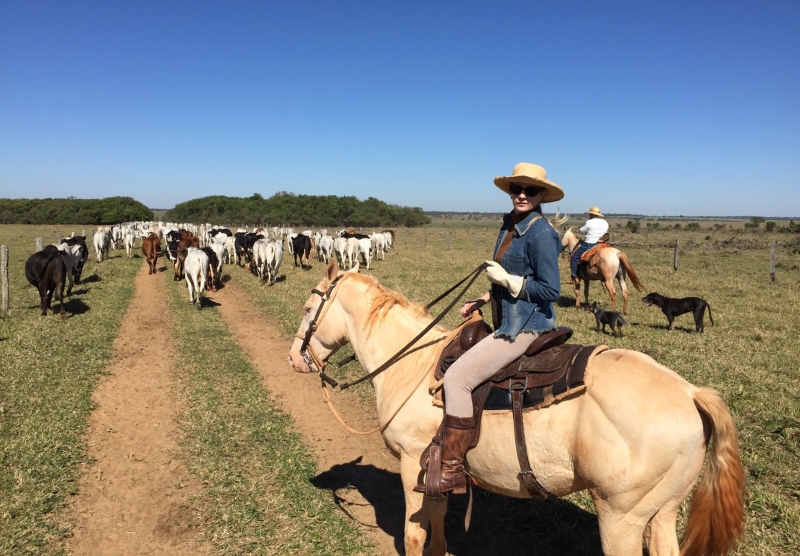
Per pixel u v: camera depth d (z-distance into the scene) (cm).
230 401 738
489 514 461
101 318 1230
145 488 508
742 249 2820
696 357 827
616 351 287
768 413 598
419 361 344
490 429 292
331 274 394
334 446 609
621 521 263
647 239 3809
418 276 1870
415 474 334
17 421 629
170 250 2025
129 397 752
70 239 1952
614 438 255
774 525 398
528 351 289
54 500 477
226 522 448
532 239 283
